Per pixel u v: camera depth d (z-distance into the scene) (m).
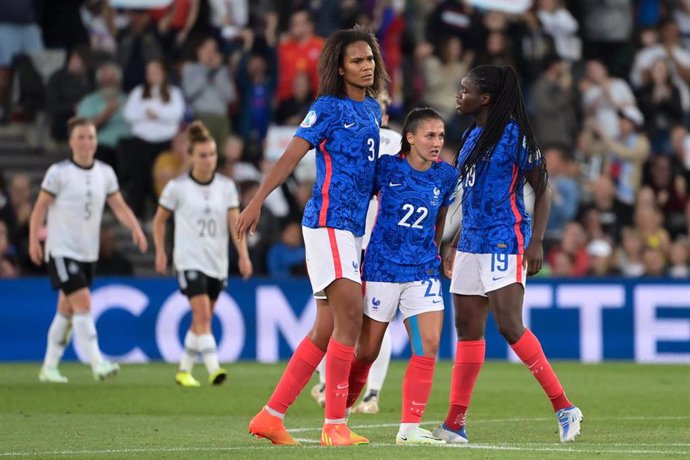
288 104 66.50
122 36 68.44
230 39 68.19
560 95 68.56
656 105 73.00
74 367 52.22
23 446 26.58
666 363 55.97
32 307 55.03
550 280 57.16
